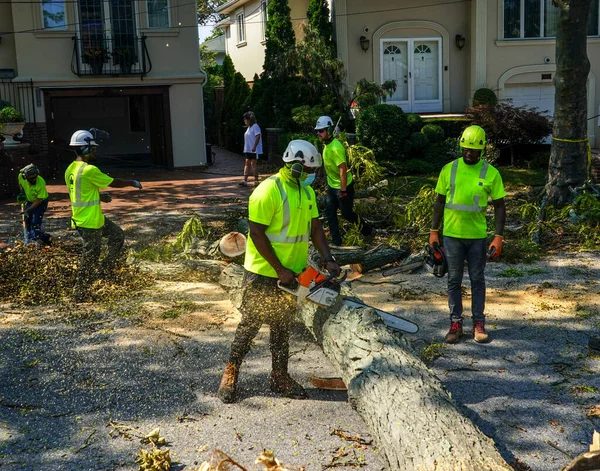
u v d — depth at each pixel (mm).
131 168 20234
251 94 22672
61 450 4172
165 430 4422
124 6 18547
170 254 8773
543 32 20516
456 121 18406
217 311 6781
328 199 9086
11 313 6773
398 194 14195
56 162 18578
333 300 4629
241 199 14453
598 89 20906
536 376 5176
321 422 4508
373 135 17062
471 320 6422
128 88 18953
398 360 4457
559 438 4270
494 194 5781
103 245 8938
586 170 10852
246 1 27703
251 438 4305
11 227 11656
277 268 4656
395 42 20438
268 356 5648
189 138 19578
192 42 19188
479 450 3502
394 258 8180
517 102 20969
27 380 5180
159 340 5992
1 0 18141
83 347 5848
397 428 3820
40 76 18203
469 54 20703
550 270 8070
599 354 5551
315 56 18781
